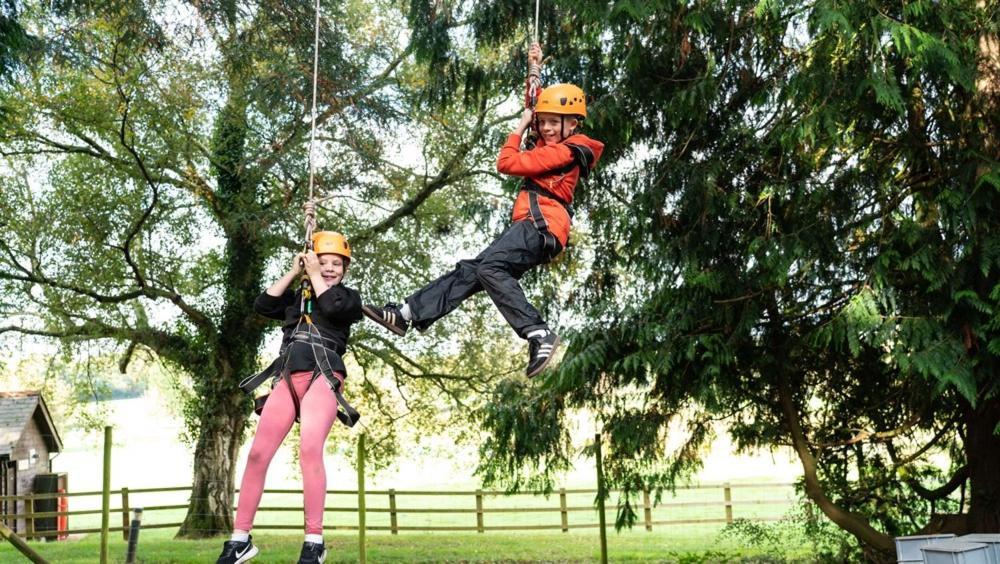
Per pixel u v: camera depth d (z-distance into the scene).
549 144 4.89
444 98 13.59
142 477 42.88
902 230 8.92
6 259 20.55
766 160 10.15
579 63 11.48
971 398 8.39
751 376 11.20
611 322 11.01
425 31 12.88
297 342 4.60
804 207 9.73
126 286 21.48
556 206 4.83
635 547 18.61
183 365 22.08
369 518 29.23
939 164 9.48
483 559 17.48
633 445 11.02
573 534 21.81
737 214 10.02
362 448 13.16
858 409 11.90
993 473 10.41
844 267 10.07
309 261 4.70
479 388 22.08
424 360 22.44
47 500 24.89
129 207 20.45
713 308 10.30
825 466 12.27
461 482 40.41
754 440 12.10
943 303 8.91
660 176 10.48
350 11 20.17
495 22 12.65
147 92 18.91
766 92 9.54
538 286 13.24
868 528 11.17
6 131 18.58
